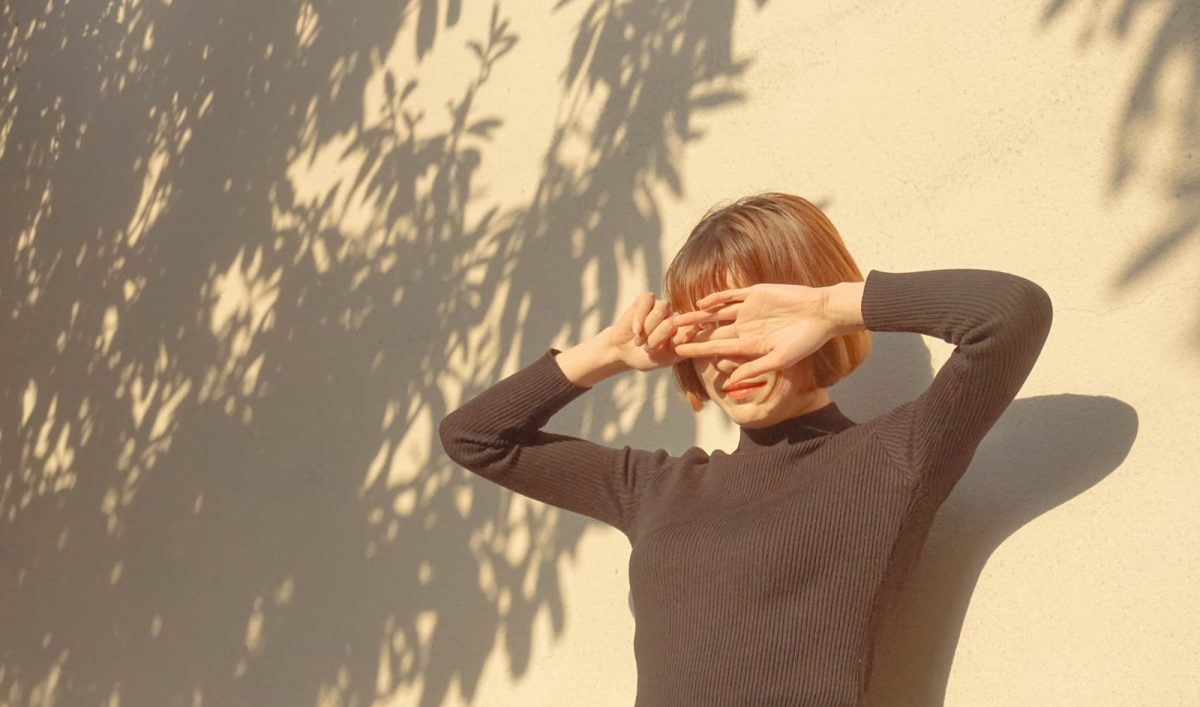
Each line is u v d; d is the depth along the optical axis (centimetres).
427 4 371
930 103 231
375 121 382
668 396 270
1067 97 211
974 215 220
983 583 203
